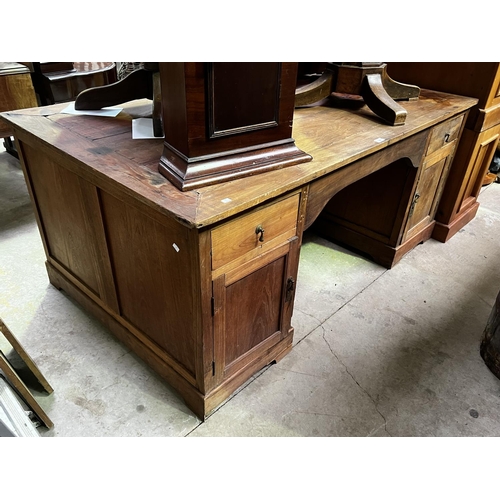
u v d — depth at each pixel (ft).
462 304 6.33
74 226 4.86
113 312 5.12
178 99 3.16
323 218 7.68
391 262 6.97
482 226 8.50
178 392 4.71
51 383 4.75
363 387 4.91
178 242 3.38
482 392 4.93
